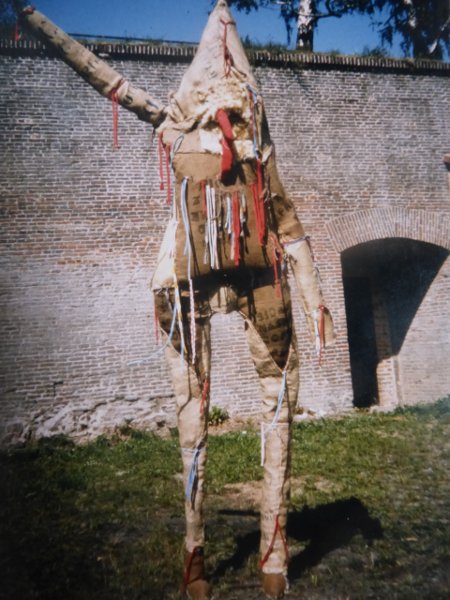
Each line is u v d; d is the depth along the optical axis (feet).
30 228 22.44
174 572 8.01
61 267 22.72
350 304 31.14
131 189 23.85
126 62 24.63
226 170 7.48
